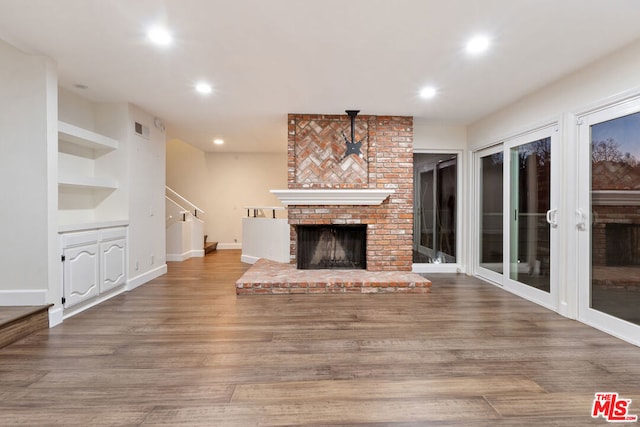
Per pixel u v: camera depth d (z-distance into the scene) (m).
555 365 2.26
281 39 2.59
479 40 2.60
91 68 3.14
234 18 2.30
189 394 1.90
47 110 2.93
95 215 4.20
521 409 1.77
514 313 3.36
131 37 2.58
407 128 4.75
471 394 1.91
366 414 1.73
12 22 2.37
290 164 4.62
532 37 2.55
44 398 1.86
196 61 2.98
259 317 3.21
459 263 5.46
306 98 3.98
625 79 2.67
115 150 4.17
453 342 2.63
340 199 4.54
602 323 2.87
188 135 6.14
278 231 5.69
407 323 3.06
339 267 4.98
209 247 7.61
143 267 4.62
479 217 5.13
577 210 3.13
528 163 3.91
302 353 2.43
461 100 4.03
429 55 2.85
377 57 2.90
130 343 2.60
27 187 2.93
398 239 4.74
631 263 2.64
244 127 5.46
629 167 2.66
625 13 2.22
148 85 3.57
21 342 2.61
